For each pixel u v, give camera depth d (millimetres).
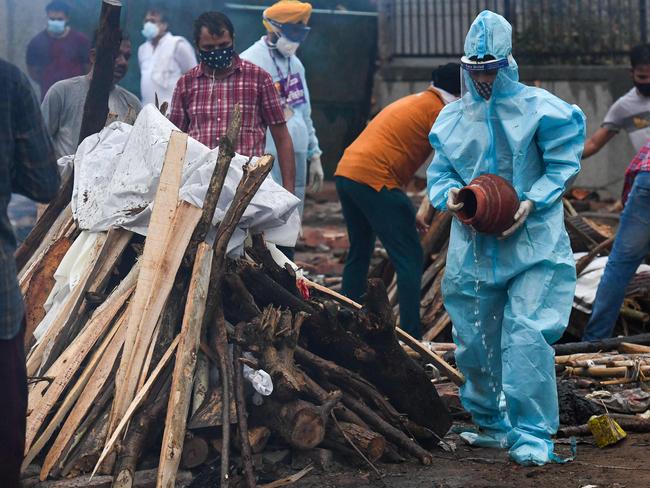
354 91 19297
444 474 5883
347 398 6113
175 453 5277
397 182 8672
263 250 6273
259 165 5957
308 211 17406
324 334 6188
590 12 17984
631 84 17422
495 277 6184
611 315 8633
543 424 6066
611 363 7797
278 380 5711
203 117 8281
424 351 6758
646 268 9648
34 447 5426
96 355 5773
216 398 5703
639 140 10195
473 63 6055
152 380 5520
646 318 9219
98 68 7219
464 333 6406
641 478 5699
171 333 5855
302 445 5711
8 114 4457
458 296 6363
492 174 6070
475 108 6227
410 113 8625
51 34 13172
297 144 9969
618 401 7098
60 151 8742
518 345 5992
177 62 13688
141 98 14273
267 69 9906
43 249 6906
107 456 5359
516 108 6105
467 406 6625
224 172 5980
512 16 18500
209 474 5551
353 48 19188
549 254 6055
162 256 5840
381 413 6219
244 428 5562
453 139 6344
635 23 17719
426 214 10016
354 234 9195
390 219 8617
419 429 6383
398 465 6059
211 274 5910
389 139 8602
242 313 6148
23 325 4598
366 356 6188
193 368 5555
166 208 5969
